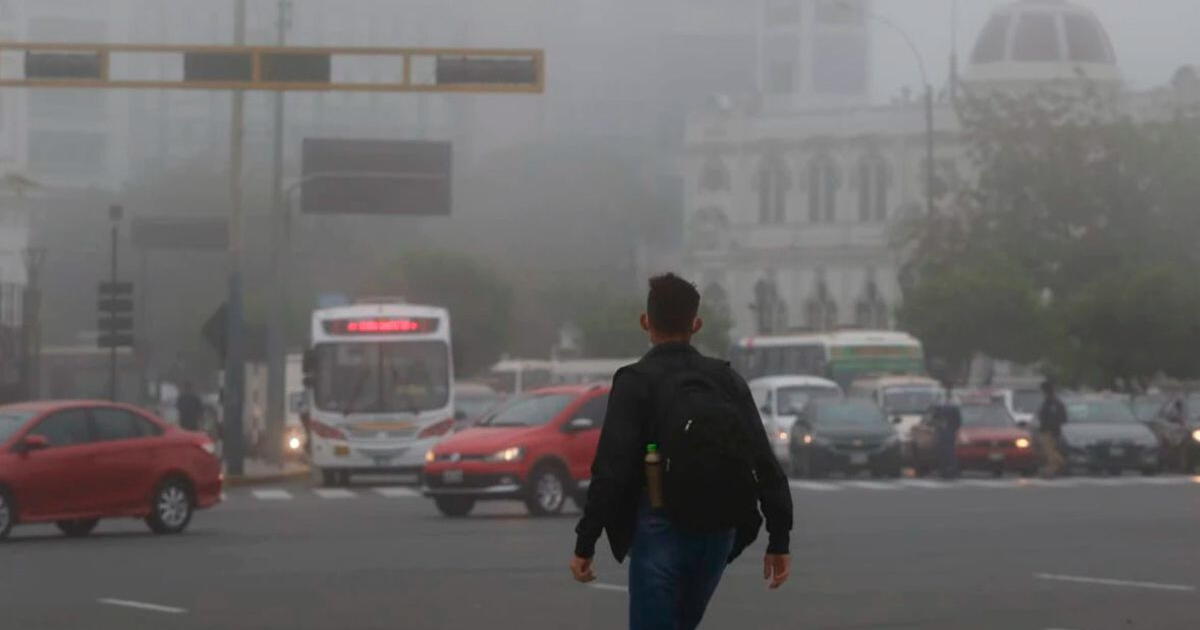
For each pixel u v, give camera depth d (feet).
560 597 97.14
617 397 49.19
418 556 121.60
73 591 100.78
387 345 225.97
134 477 139.23
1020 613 91.04
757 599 96.94
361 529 147.43
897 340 341.82
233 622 87.25
